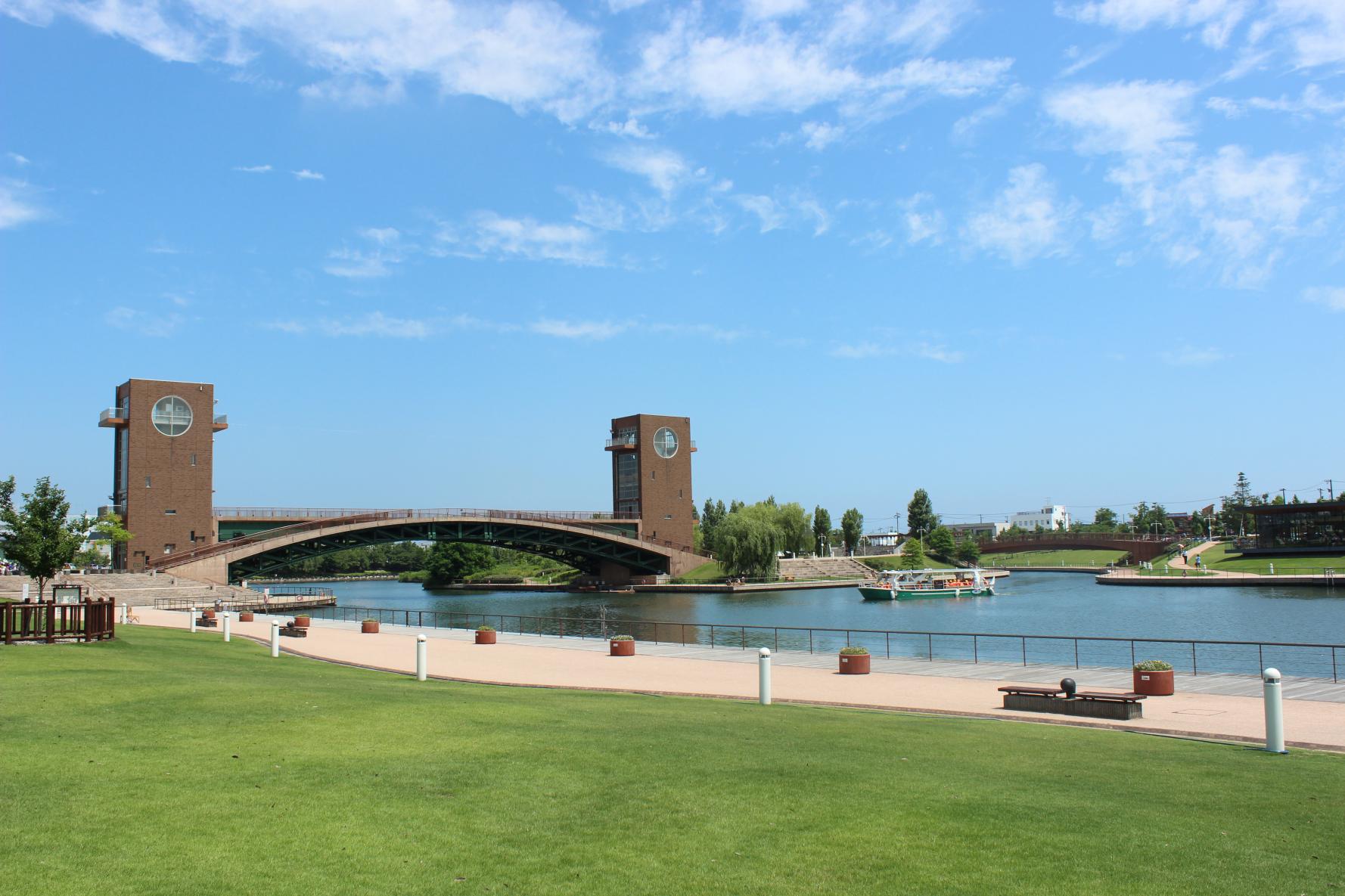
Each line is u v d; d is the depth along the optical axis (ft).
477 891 34.76
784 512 613.93
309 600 397.60
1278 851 40.70
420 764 54.49
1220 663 180.75
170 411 418.72
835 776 53.88
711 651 159.33
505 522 490.90
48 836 38.70
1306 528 531.91
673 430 616.39
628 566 593.83
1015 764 59.36
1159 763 60.49
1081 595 432.25
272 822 42.01
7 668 89.92
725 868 37.70
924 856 39.42
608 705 85.61
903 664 134.92
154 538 409.90
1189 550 622.13
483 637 176.96
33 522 145.69
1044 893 35.35
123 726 62.85
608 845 40.42
